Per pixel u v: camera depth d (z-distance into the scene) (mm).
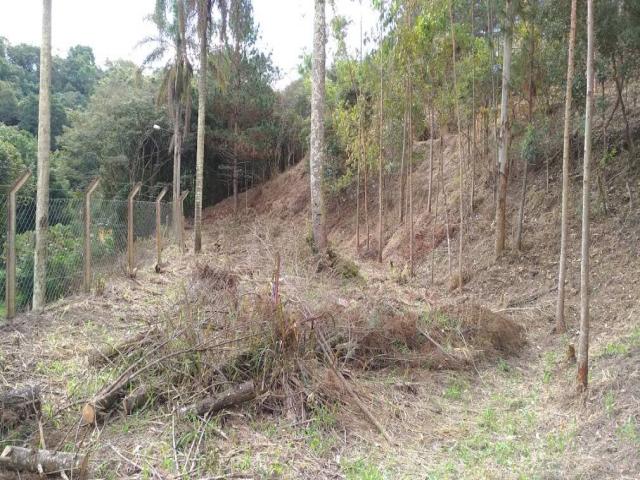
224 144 32625
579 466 4023
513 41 12195
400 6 12672
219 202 35969
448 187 17625
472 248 13711
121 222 11492
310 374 5211
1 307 7652
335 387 5180
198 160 18172
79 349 5926
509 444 4637
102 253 10148
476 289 11562
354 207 23797
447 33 11891
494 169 14367
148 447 3965
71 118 35375
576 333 8156
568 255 10984
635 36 9312
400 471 4090
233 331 5242
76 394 4668
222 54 23125
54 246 8438
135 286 9742
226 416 4602
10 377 5000
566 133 7648
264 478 3742
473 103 12586
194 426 4234
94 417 4184
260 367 5090
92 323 7008
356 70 17422
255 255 9711
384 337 6750
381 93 15094
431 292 11648
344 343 6172
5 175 18125
